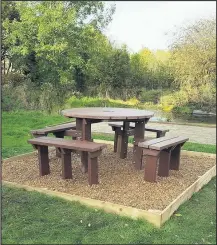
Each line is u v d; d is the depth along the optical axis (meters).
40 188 4.34
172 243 3.31
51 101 12.34
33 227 3.45
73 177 4.84
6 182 4.55
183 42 14.48
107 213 3.80
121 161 5.78
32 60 13.79
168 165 4.97
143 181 4.70
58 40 13.46
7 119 9.94
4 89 11.95
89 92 14.20
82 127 5.00
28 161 5.70
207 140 8.79
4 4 13.93
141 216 3.67
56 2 14.98
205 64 14.02
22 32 13.23
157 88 14.55
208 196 4.64
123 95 14.38
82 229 3.46
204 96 13.81
